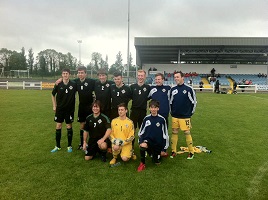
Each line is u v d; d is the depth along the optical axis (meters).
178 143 6.39
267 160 5.02
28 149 5.57
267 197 3.53
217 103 14.99
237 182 3.98
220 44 32.41
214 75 38.75
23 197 3.42
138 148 5.93
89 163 4.76
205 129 7.93
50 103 13.77
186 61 44.16
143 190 3.67
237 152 5.55
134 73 35.41
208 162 4.89
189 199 3.43
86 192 3.58
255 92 25.31
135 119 5.52
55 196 3.45
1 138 6.48
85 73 5.62
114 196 3.48
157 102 4.70
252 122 9.08
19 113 10.36
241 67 40.00
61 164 4.67
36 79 44.84
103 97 5.62
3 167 4.47
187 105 5.08
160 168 4.56
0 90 23.56
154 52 37.34
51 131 7.36
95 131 4.95
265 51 35.31
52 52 85.00
